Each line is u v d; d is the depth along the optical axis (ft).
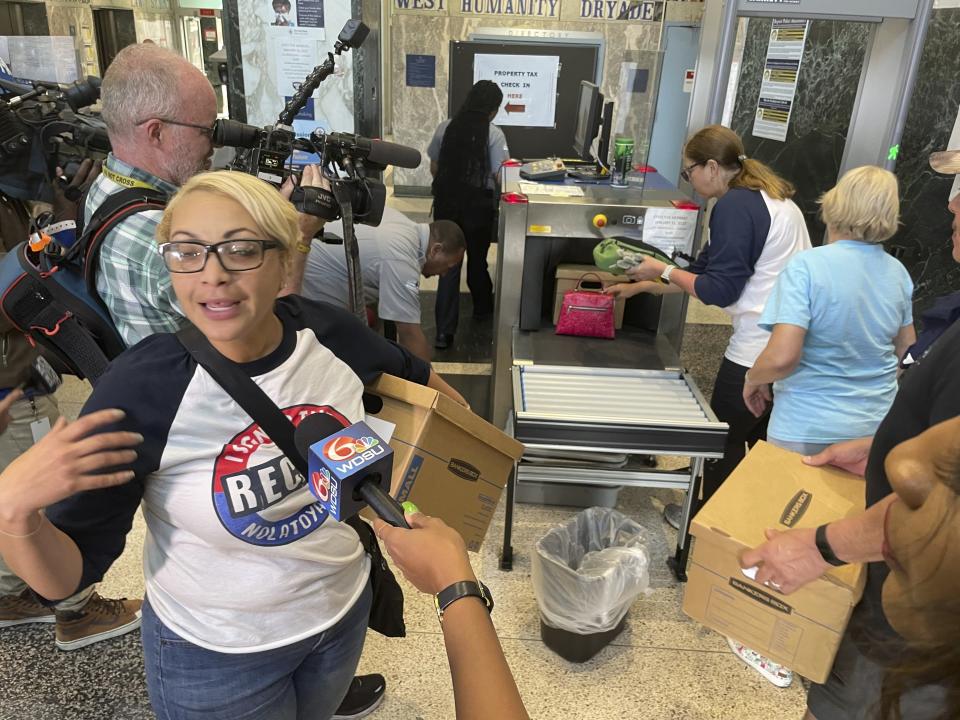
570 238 10.22
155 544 3.83
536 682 6.97
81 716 6.53
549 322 10.54
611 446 7.59
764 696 6.90
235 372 3.46
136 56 4.93
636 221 9.33
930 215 10.36
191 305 3.29
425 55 19.36
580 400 8.13
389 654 7.25
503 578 8.29
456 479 4.81
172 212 3.33
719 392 8.50
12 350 6.07
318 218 6.03
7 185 6.12
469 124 12.64
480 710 2.32
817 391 6.79
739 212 7.75
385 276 9.12
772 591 5.02
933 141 10.14
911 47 9.02
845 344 6.54
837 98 11.73
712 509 5.56
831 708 4.68
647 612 7.89
